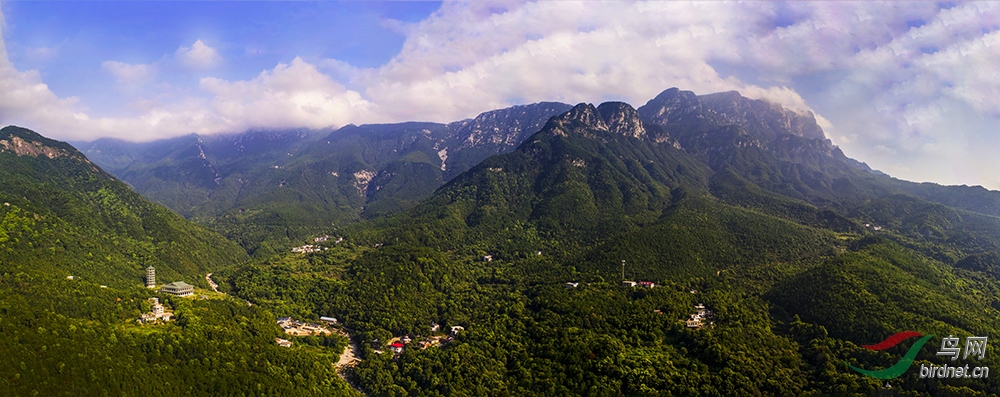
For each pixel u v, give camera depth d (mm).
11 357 162375
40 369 164375
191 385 186875
